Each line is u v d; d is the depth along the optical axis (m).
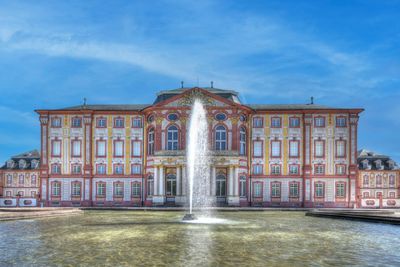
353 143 81.12
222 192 78.31
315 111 81.62
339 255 22.75
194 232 32.75
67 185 82.38
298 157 81.69
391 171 94.56
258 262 20.67
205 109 79.50
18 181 97.56
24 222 41.91
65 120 83.12
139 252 23.20
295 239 29.00
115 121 83.06
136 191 82.06
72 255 22.28
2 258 21.47
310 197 80.75
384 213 55.28
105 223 40.78
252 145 82.12
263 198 81.25
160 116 79.88
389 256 22.59
